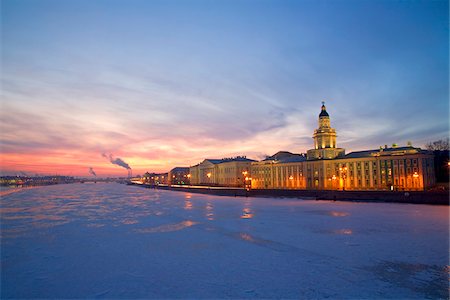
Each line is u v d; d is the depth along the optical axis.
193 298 14.10
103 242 26.47
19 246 25.19
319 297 14.09
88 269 18.61
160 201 78.88
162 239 27.52
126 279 16.73
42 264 19.83
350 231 29.86
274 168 119.56
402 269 17.89
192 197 97.06
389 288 15.05
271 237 27.78
